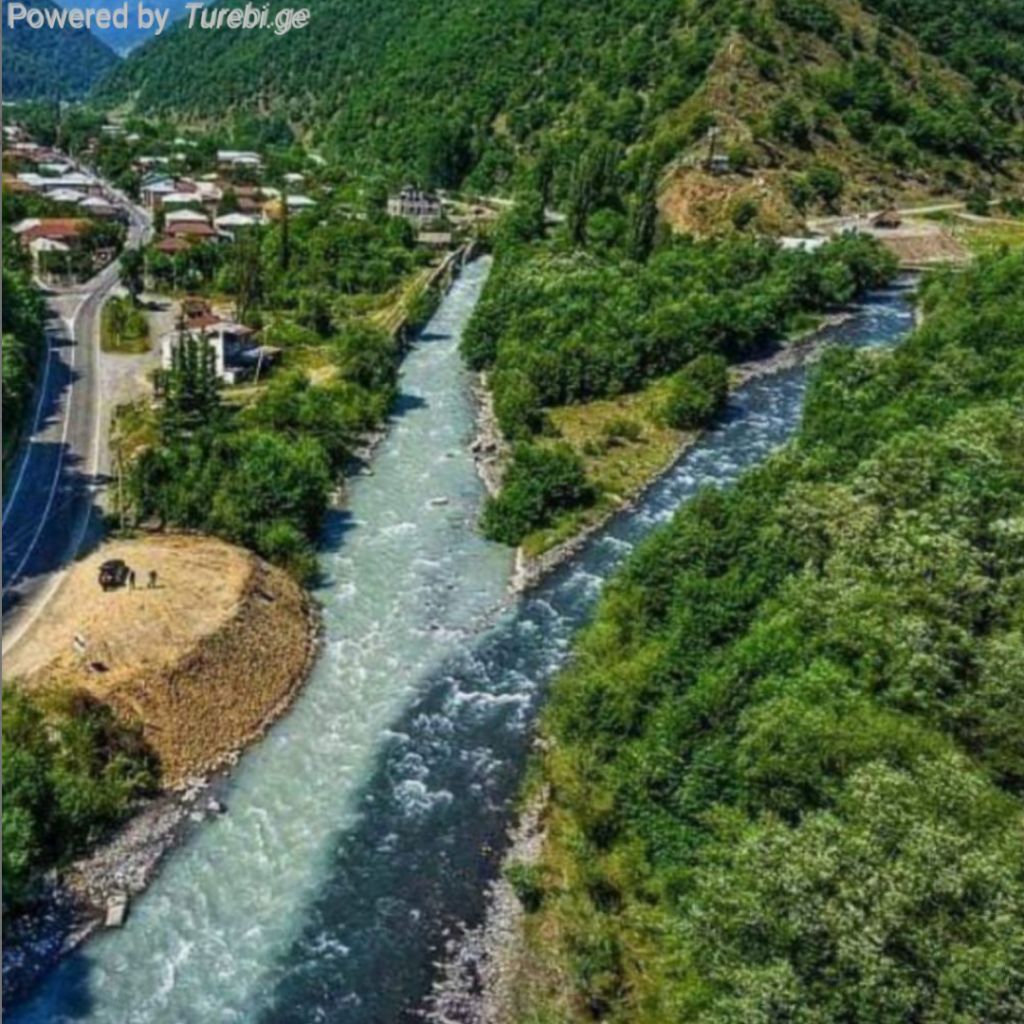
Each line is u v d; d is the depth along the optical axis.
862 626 34.12
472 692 43.91
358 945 31.75
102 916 32.28
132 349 79.88
